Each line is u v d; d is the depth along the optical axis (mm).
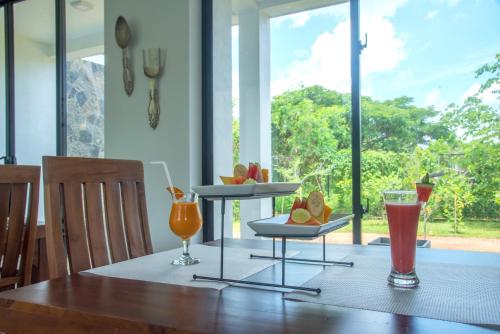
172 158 2674
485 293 814
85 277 975
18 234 1501
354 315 696
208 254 1243
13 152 3730
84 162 1321
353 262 1091
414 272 887
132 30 2818
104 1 2934
